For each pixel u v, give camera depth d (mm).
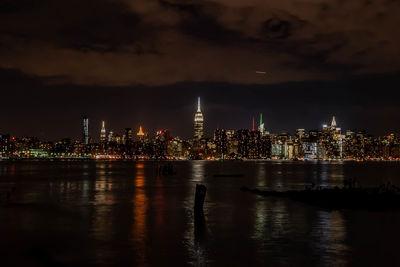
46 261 22500
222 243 26859
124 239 28109
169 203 50156
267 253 24203
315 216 38875
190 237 28828
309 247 25672
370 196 55844
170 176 124062
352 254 23938
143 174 136125
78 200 53531
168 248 25469
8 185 82312
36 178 108812
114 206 46750
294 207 46156
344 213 41375
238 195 61438
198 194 43062
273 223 34875
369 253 24141
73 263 22094
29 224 34094
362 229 31969
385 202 49938
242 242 27141
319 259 22828
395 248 25344
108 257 23297
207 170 187375
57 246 26000
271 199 55438
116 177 115688
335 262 22219
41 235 29438
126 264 21906
